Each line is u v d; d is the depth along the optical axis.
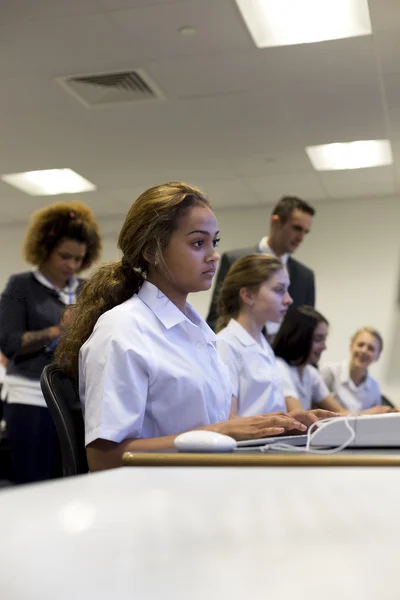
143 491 0.30
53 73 4.71
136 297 1.36
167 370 1.26
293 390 2.85
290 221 3.79
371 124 5.71
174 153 6.39
